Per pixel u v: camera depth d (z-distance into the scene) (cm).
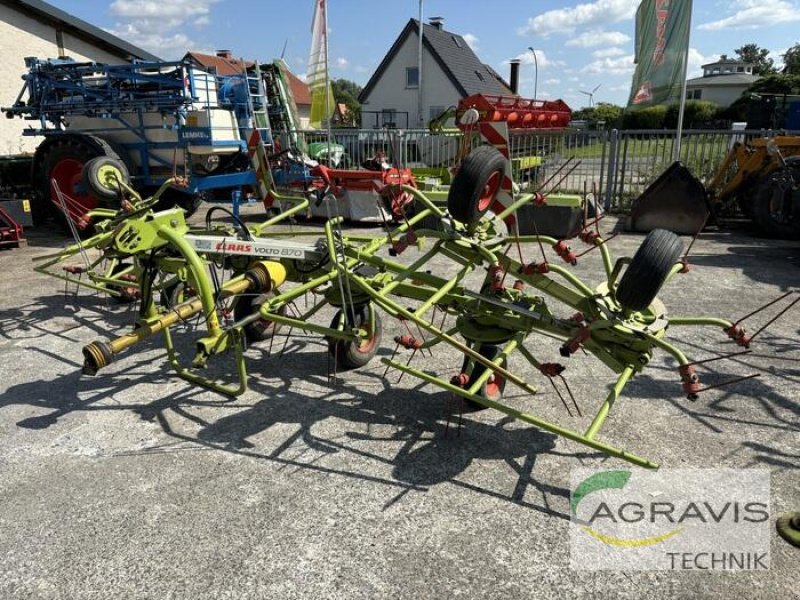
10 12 1667
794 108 1269
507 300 375
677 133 1059
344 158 1402
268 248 431
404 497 310
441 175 1030
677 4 1017
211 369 468
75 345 525
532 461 342
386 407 406
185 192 1004
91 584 255
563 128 1448
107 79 988
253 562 266
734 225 1013
